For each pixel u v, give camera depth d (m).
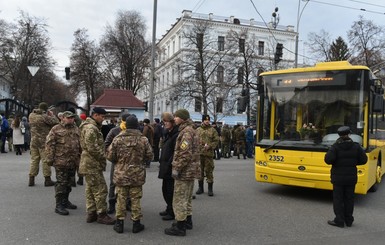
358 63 35.91
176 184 5.59
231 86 37.44
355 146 6.29
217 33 51.53
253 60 39.22
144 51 46.31
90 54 46.91
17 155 15.78
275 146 8.37
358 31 35.78
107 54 46.06
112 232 5.57
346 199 6.35
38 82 46.72
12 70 43.66
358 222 6.64
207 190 9.34
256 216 6.81
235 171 13.22
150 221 6.25
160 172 6.30
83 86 47.91
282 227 6.13
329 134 7.91
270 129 8.63
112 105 28.72
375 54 35.34
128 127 5.62
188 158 5.48
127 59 45.69
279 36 55.22
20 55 41.97
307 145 7.98
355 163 6.28
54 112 9.98
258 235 5.65
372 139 8.23
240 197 8.52
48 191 8.26
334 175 6.32
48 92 55.34
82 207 7.03
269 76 8.81
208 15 53.81
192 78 38.38
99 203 5.93
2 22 40.62
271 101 8.69
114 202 6.83
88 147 5.74
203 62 37.66
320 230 6.04
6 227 5.64
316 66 8.67
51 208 6.84
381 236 5.79
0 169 11.39
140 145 5.52
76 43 47.16
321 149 7.75
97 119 6.08
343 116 7.88
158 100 67.31
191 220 5.93
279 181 8.34
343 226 6.29
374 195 9.27
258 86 9.01
